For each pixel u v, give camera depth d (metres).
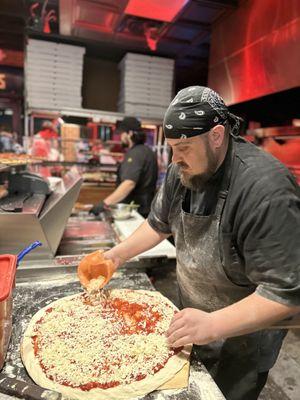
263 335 1.17
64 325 1.05
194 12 3.12
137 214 2.38
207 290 1.12
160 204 1.26
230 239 0.96
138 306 1.17
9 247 1.37
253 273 0.88
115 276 1.44
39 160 2.08
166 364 0.89
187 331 0.85
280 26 2.42
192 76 5.28
